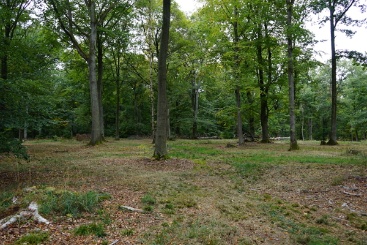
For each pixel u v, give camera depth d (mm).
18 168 10086
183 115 33750
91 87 20109
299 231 4805
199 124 34750
